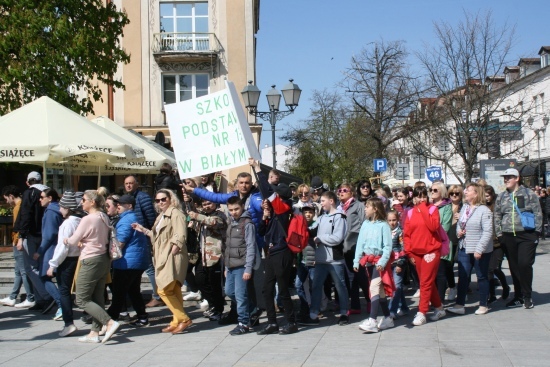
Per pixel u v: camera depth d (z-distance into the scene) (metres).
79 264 7.99
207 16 29.97
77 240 7.90
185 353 7.41
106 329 8.05
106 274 8.16
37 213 9.80
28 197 9.77
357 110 35.72
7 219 16.17
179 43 29.73
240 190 8.84
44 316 9.91
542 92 40.53
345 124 45.81
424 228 8.73
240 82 29.84
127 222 8.64
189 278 10.16
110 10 21.27
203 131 8.74
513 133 27.11
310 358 7.02
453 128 26.64
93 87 20.86
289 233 8.18
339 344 7.68
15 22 18.53
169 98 30.00
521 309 9.62
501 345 7.39
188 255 9.22
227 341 8.00
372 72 34.50
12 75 18.09
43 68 18.75
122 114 29.56
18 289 10.80
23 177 25.20
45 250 8.95
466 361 6.72
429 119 26.12
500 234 9.84
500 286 12.37
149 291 11.12
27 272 9.82
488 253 9.27
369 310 9.52
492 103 26.22
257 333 8.38
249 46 29.94
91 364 6.98
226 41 29.91
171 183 10.75
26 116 12.38
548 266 15.38
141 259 8.74
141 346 7.82
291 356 7.14
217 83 29.84
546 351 7.06
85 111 20.48
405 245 8.89
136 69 29.64
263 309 9.05
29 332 8.74
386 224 8.34
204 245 9.05
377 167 27.06
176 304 8.53
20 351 7.63
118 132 16.89
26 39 18.45
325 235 8.66
